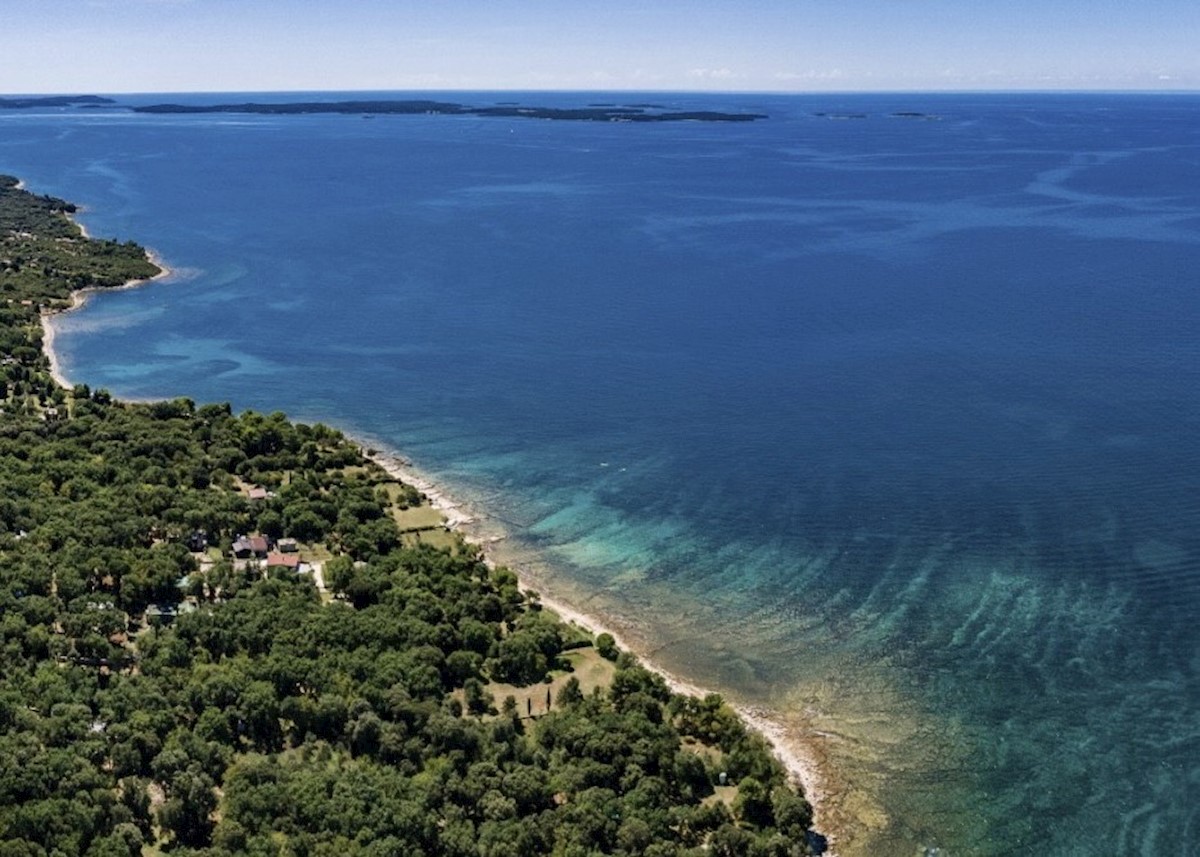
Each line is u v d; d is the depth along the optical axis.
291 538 137.25
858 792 97.06
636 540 143.62
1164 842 91.88
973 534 142.88
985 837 92.31
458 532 144.38
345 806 83.62
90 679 100.00
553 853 82.56
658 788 90.25
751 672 114.88
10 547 123.62
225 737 95.00
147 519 133.12
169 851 82.56
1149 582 130.88
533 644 111.56
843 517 148.50
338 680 101.94
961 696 111.06
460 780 89.12
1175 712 108.31
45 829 79.25
